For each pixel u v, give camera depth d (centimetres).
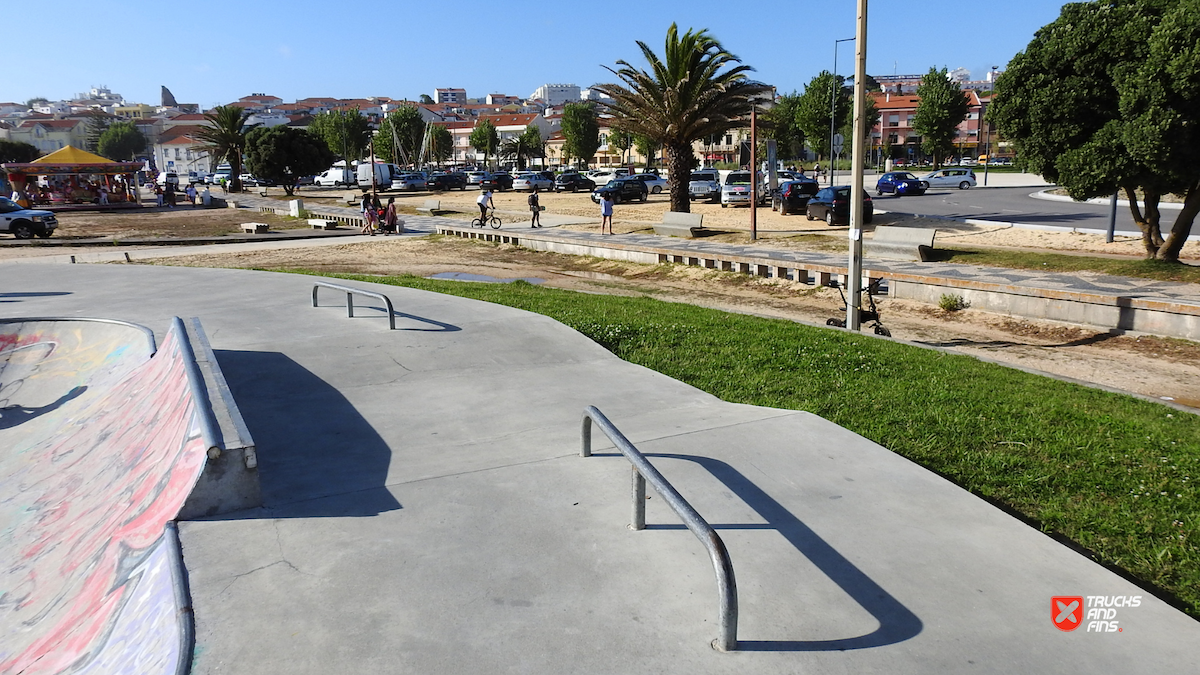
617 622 342
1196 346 1152
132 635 357
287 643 324
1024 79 1560
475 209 4281
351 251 2662
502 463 527
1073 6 1493
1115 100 1451
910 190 4338
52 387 853
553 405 660
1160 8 1394
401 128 10462
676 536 423
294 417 627
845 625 343
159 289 1275
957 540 421
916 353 911
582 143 9669
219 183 8519
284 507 456
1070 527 452
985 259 1817
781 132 7456
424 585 372
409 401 669
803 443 562
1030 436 593
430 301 1120
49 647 392
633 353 870
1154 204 1642
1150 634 341
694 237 2612
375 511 452
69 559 475
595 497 472
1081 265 1653
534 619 344
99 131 17338
